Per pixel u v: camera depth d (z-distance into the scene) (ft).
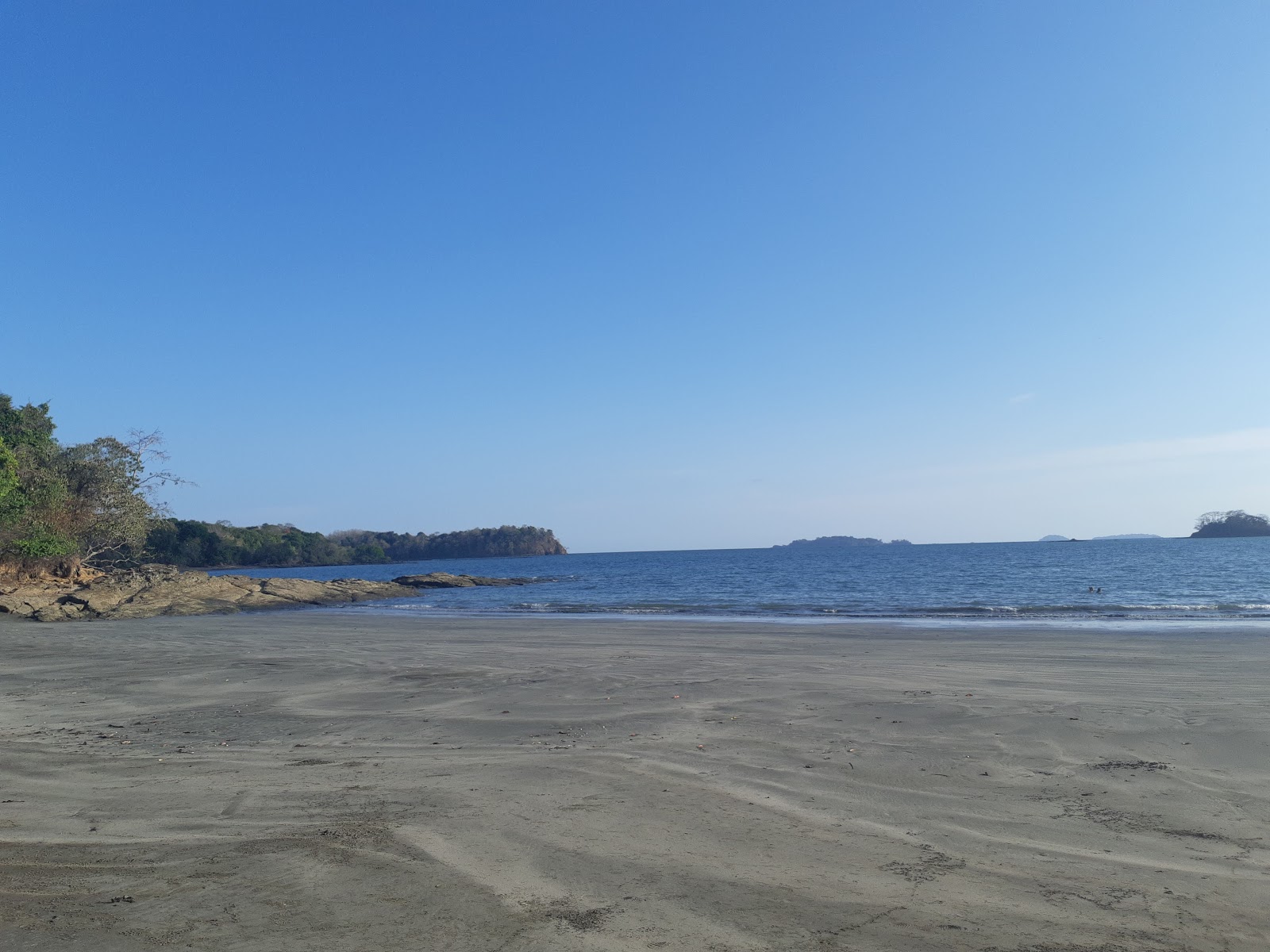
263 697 38.27
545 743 27.32
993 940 12.84
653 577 249.34
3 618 107.65
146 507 145.28
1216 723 28.25
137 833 18.28
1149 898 14.46
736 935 12.97
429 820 18.95
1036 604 110.01
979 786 21.56
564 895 14.57
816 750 25.61
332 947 12.60
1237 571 189.06
